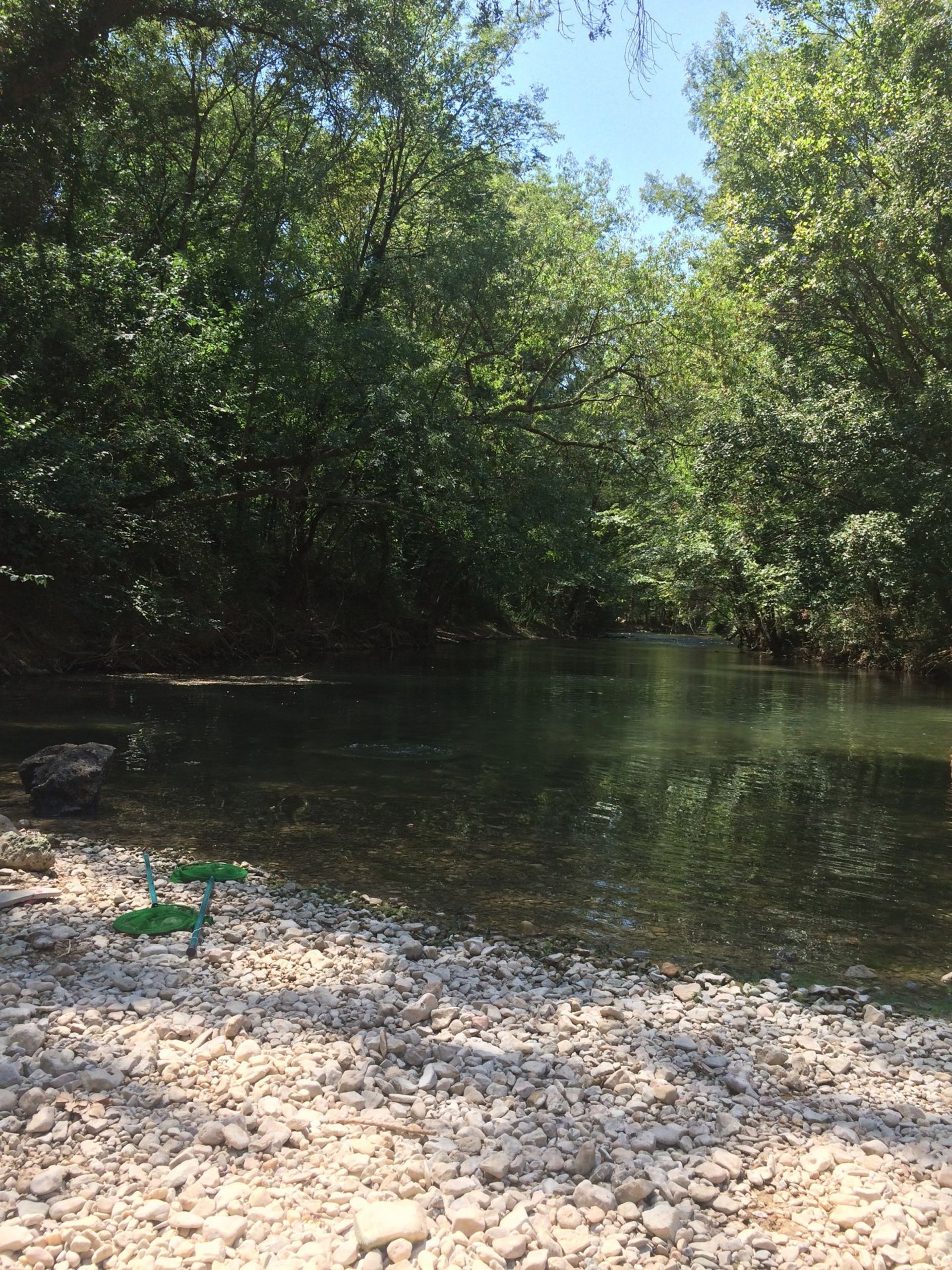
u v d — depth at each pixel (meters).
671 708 20.19
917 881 8.16
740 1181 3.65
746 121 24.56
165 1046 4.33
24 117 15.16
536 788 11.38
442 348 26.56
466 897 7.30
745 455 24.81
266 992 5.12
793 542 25.02
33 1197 3.19
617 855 8.70
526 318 27.88
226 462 22.28
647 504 38.84
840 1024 5.34
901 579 25.09
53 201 17.75
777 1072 4.65
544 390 29.27
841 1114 4.27
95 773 9.16
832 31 23.69
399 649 34.28
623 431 29.91
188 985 5.16
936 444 22.16
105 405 19.59
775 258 22.61
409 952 5.94
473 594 41.31
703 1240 3.24
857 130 22.20
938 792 11.97
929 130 19.78
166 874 7.34
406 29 18.56
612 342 28.70
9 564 18.84
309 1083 4.07
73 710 15.35
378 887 7.41
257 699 18.11
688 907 7.34
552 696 21.48
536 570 26.97
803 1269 3.13
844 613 33.34
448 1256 3.04
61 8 14.07
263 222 22.44
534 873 8.04
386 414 21.75
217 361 20.28
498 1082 4.27
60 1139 3.53
